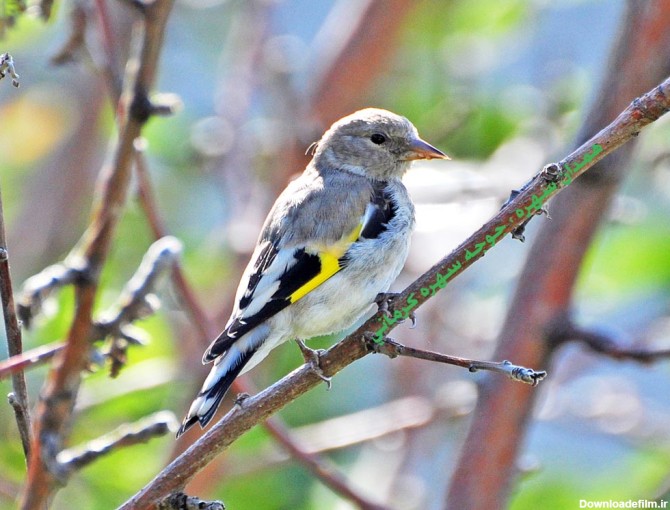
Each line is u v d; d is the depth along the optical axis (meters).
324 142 10.09
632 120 6.04
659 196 12.88
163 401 12.08
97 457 6.74
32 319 7.40
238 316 8.05
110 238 7.57
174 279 9.27
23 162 15.22
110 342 7.52
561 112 13.59
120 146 7.72
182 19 15.80
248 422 6.35
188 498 6.20
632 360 9.05
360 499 9.02
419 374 13.08
